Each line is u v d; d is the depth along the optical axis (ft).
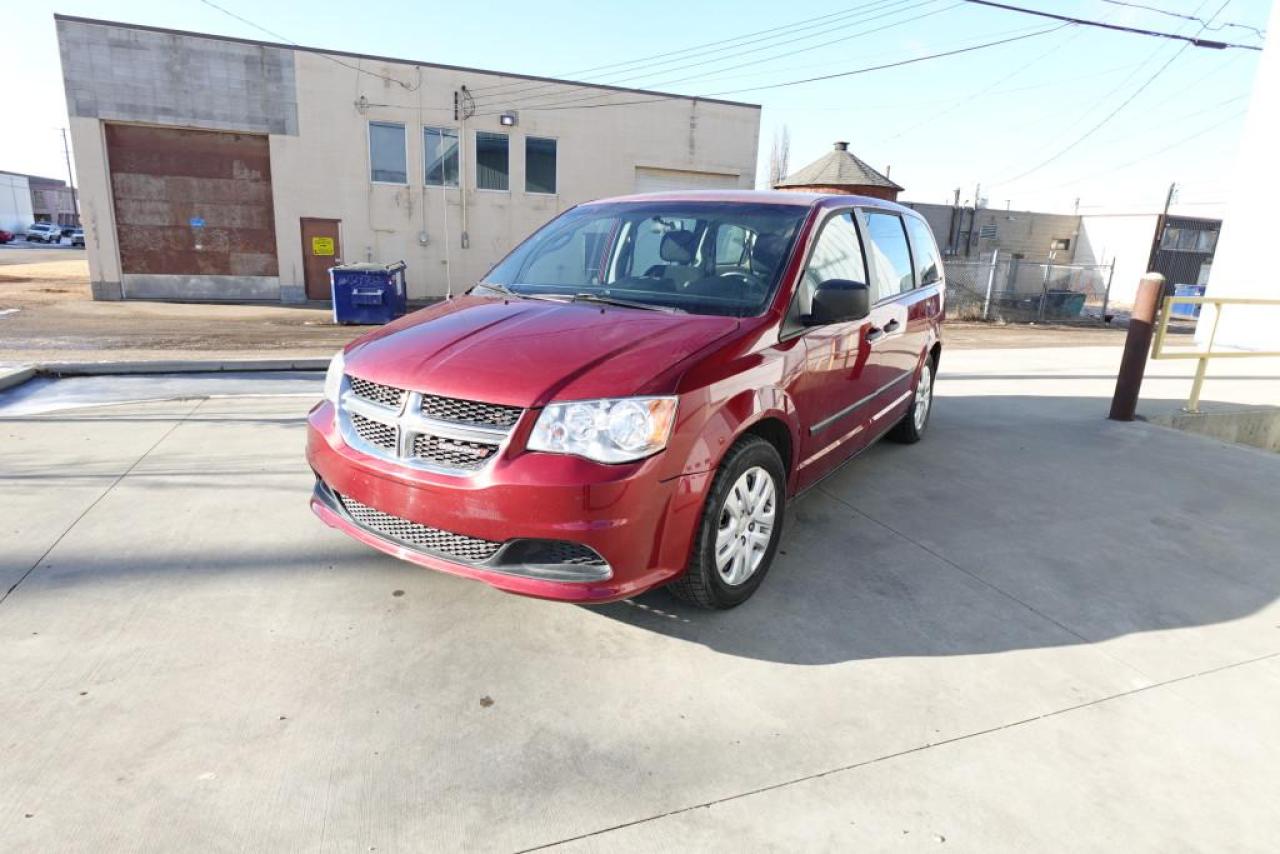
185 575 10.35
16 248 157.69
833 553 11.89
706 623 9.66
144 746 7.07
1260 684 8.84
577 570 8.34
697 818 6.52
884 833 6.43
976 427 20.47
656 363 8.68
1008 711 8.14
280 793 6.59
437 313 11.03
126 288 60.90
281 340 40.01
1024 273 101.91
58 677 8.04
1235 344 42.34
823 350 11.32
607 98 68.13
